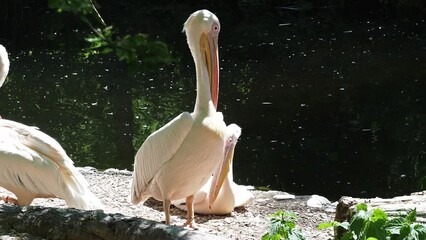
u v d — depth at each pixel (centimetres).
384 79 1795
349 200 581
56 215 480
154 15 2477
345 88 1728
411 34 2214
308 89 1723
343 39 2183
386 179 1190
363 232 454
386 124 1482
